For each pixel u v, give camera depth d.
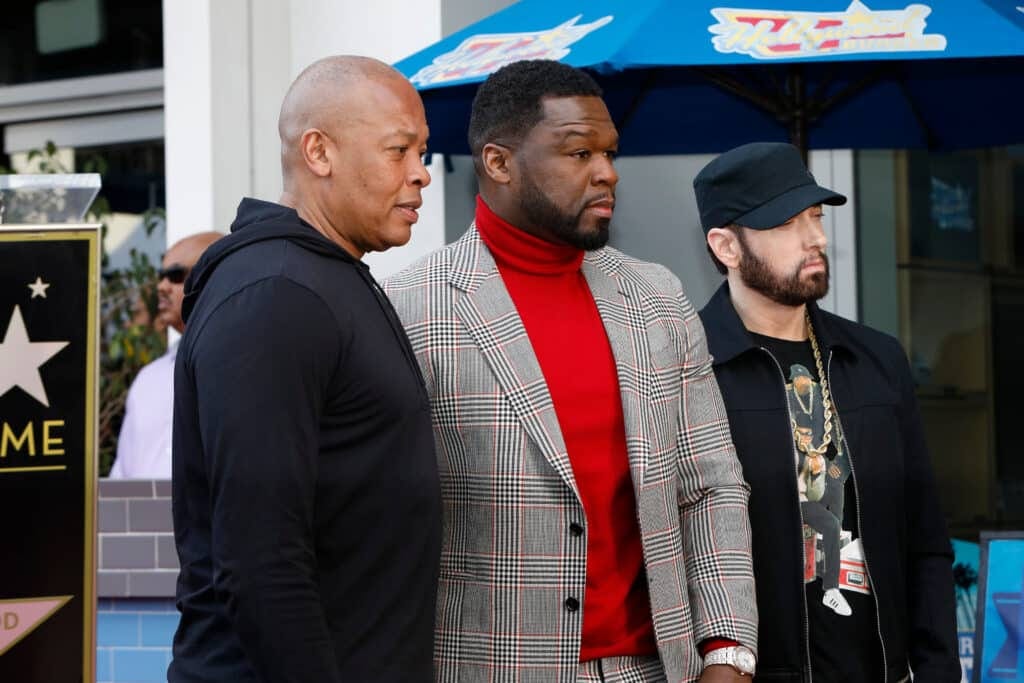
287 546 2.15
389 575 2.31
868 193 5.74
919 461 3.23
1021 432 5.60
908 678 3.12
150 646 4.59
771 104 4.23
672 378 2.87
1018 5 3.56
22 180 2.53
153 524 4.52
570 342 2.78
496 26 3.96
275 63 6.01
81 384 2.47
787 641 2.99
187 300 2.39
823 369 3.16
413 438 2.36
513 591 2.65
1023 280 5.60
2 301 2.45
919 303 5.73
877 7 3.39
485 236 2.87
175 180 5.96
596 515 2.71
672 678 2.69
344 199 2.43
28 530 2.44
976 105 4.52
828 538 3.05
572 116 2.74
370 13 5.77
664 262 5.83
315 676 2.14
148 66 6.71
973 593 5.55
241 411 2.15
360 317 2.32
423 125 2.49
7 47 7.05
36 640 2.43
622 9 3.50
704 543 2.85
